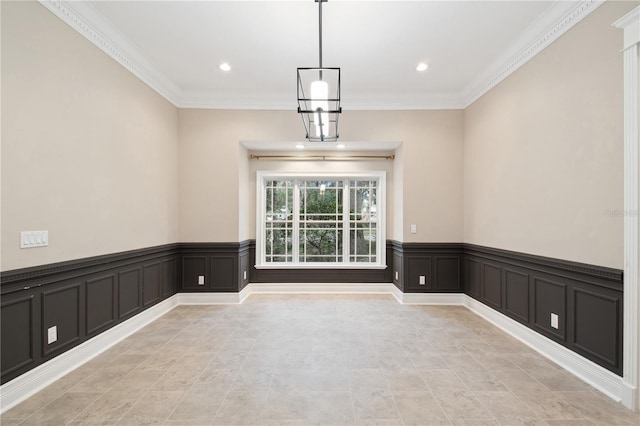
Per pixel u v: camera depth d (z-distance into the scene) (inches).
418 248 175.5
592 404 80.8
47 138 90.3
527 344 118.9
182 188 174.1
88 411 77.5
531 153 117.7
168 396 84.1
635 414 76.6
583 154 93.9
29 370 85.6
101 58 112.0
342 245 207.9
